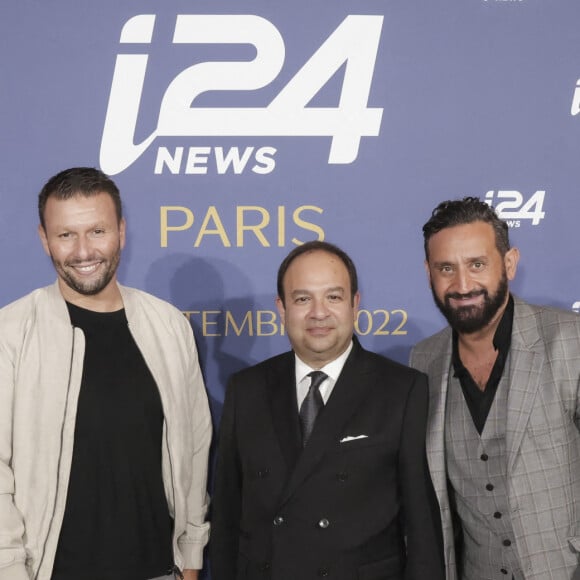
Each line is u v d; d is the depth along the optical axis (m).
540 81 2.39
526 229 2.42
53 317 1.88
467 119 2.39
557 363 1.76
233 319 2.44
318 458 1.74
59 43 2.35
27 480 1.81
